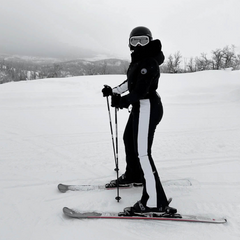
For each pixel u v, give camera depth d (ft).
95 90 31.60
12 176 8.64
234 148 11.40
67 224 5.82
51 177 8.57
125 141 7.23
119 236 5.37
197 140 12.90
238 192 7.34
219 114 20.40
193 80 37.63
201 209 6.44
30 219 6.03
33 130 15.93
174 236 5.35
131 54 5.86
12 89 31.73
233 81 35.50
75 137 14.23
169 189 7.60
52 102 26.73
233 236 5.31
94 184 8.07
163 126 16.49
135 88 5.49
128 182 7.59
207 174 8.71
